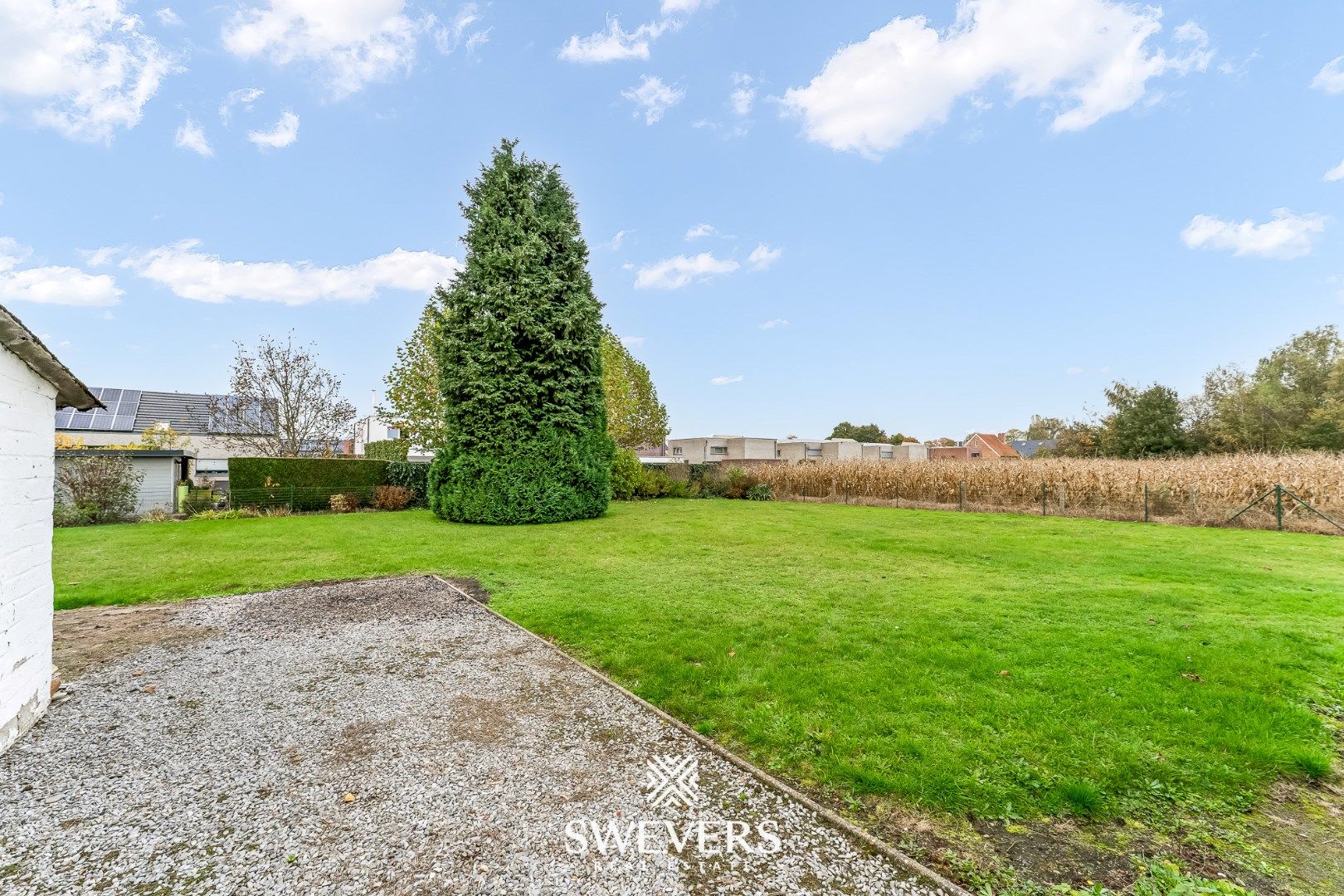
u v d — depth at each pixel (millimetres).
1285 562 7844
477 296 13086
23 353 2938
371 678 3920
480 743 2994
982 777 2596
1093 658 4094
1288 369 25734
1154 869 1996
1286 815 2367
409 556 8617
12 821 2264
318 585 6746
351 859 2051
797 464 23750
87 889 1884
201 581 6891
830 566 7816
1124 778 2590
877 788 2529
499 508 12711
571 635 4867
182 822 2273
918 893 1891
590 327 14203
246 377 20781
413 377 19422
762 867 2023
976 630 4816
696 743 2998
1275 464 13188
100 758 2783
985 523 12992
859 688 3633
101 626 5074
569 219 14336
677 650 4434
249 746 2934
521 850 2119
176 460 15703
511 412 12945
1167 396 26859
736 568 7660
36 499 3211
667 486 21703
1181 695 3465
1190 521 12711
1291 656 4121
